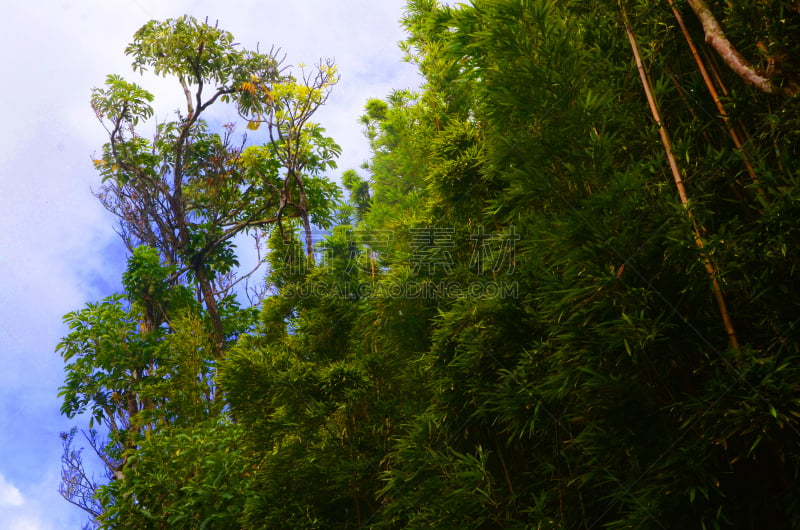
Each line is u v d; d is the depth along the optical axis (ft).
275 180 25.07
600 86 7.23
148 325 24.80
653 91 7.06
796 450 5.35
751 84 6.10
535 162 7.18
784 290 5.51
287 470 11.91
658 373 6.31
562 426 7.81
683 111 7.18
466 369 9.00
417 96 13.83
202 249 25.11
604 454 6.79
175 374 18.13
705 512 5.82
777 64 5.58
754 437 5.60
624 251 6.21
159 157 27.43
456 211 10.91
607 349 6.32
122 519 13.39
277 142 21.95
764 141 6.19
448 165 10.38
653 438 6.36
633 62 7.58
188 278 27.12
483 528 8.48
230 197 27.48
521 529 7.76
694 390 6.20
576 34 7.95
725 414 5.47
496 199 9.93
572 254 6.37
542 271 8.04
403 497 9.64
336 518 11.66
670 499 5.91
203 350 18.63
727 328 5.80
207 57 23.93
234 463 13.39
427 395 11.28
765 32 5.75
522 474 8.86
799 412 5.13
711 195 6.30
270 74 23.63
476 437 9.41
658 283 6.25
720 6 6.65
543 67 7.17
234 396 12.21
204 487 12.85
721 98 6.47
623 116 7.25
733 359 5.64
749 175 6.39
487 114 8.57
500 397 8.41
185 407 17.34
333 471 11.56
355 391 11.43
